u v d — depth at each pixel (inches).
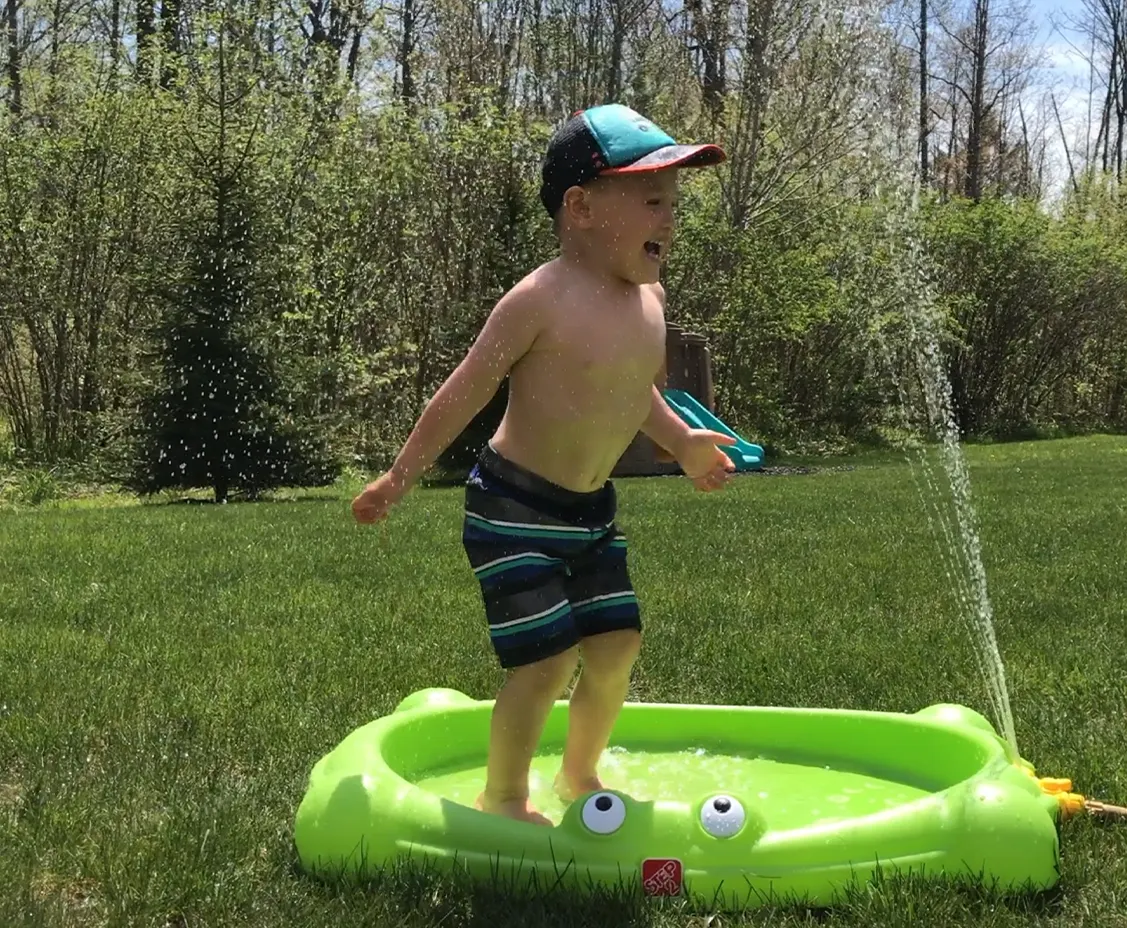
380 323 625.9
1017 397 960.9
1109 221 1036.5
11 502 477.7
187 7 610.2
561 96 826.8
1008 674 155.6
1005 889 84.0
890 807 104.5
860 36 761.6
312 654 164.7
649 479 528.4
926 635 179.5
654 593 213.6
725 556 260.2
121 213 591.2
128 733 127.2
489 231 605.6
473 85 696.4
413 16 812.0
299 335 551.5
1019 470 546.0
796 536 294.2
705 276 741.3
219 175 470.9
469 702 121.7
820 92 762.2
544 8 860.6
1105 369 1008.9
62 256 586.2
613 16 818.8
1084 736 127.9
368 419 615.8
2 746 122.5
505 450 97.5
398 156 606.2
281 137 584.1
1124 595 213.2
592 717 103.7
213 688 145.9
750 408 768.9
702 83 871.1
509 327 95.8
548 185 100.8
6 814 102.5
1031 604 204.5
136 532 301.0
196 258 458.3
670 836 84.8
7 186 576.7
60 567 240.4
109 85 606.5
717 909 82.4
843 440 791.7
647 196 98.0
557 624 93.4
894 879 83.0
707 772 116.0
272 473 463.2
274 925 80.5
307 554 259.3
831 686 151.6
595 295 98.0
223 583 222.4
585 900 82.0
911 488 443.8
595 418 96.5
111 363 573.0
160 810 103.8
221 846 94.0
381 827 89.0
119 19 723.4
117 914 81.6
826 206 779.4
